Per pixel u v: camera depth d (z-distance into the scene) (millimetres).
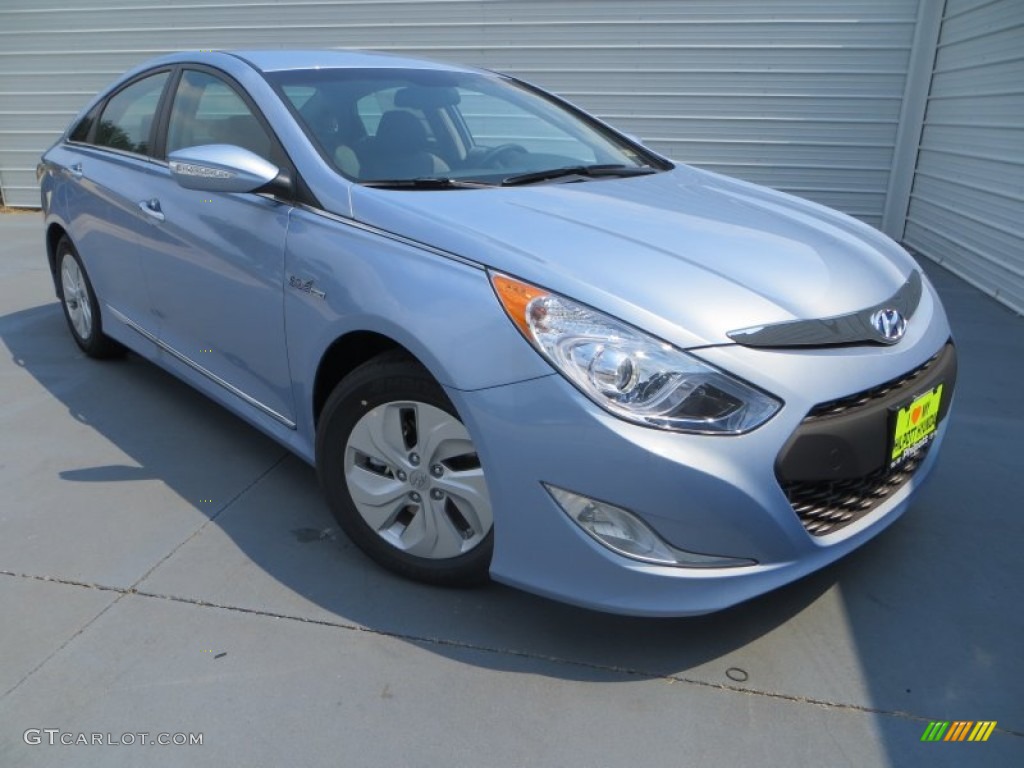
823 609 2312
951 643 2182
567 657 2111
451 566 2252
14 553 2529
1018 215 5352
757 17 7141
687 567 1876
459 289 2018
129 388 3869
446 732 1870
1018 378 4109
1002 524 2744
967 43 6316
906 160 7297
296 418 2600
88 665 2057
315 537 2629
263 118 2711
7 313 5109
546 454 1878
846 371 1947
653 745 1841
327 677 2029
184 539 2613
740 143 7531
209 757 1792
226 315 2789
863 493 2125
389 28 7734
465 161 2848
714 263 2086
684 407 1810
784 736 1871
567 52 7523
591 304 1884
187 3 8039
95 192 3600
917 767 1792
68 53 8500
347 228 2320
